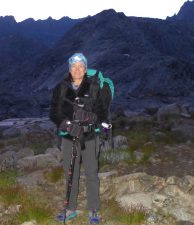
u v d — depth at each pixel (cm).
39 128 2544
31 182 937
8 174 1001
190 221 707
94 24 15512
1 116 7825
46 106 8656
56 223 702
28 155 1386
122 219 699
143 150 1283
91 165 686
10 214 733
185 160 1137
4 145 1994
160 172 1023
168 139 1479
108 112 667
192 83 9944
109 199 808
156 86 9344
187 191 823
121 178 887
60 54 14650
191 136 1541
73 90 662
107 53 12625
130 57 11944
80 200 817
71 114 662
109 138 676
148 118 2244
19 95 8662
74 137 661
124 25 14912
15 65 17338
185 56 16638
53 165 1116
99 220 702
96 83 657
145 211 730
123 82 10106
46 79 13525
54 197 833
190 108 2658
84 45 14600
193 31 19175
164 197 771
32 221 696
